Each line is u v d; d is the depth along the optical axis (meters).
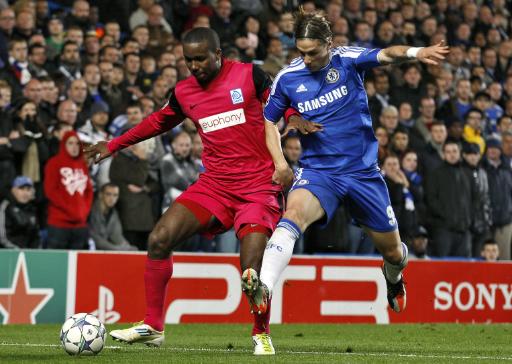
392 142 48.84
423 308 43.91
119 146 24.80
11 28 45.25
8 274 36.19
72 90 43.09
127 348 25.45
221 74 23.44
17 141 38.78
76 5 49.88
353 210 23.73
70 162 39.03
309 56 22.17
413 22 62.69
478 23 66.38
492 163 51.53
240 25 53.62
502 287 45.84
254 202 23.38
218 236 43.03
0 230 38.06
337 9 57.28
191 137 42.81
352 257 42.41
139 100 44.41
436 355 24.59
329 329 37.78
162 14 52.00
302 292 41.25
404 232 46.19
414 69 54.78
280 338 32.34
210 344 28.36
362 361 21.70
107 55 46.12
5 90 39.72
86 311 37.59
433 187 47.53
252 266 22.56
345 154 22.97
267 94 23.39
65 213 38.84
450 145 48.03
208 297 39.59
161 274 23.53
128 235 41.31
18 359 21.28
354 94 22.88
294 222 22.11
